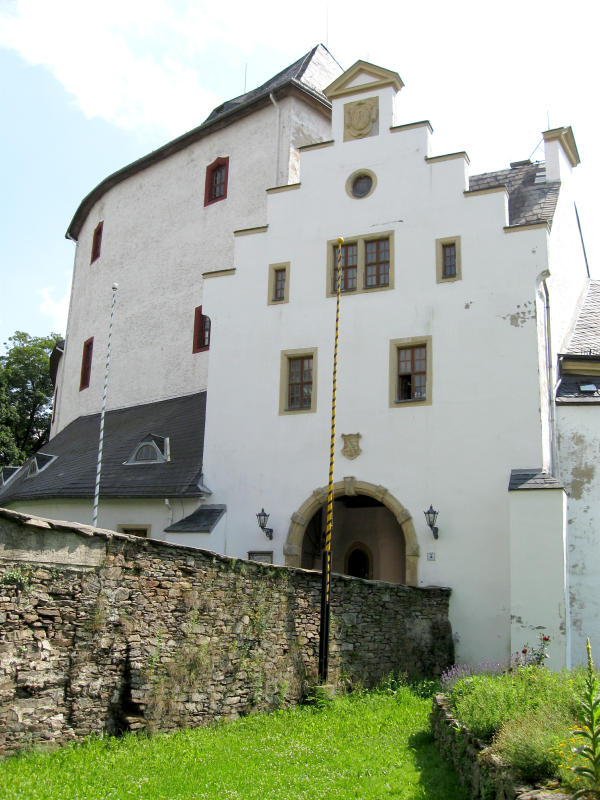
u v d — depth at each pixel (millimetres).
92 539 9141
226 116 27969
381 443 19031
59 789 7016
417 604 16531
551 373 19422
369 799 7445
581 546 18531
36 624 8375
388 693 13961
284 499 19797
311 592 13289
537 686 9469
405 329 19391
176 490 20797
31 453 48625
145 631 9758
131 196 32688
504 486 17641
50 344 49594
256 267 21594
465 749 8117
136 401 29844
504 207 18984
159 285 30141
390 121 20766
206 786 7621
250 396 20844
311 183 21359
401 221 20031
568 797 5715
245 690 11383
